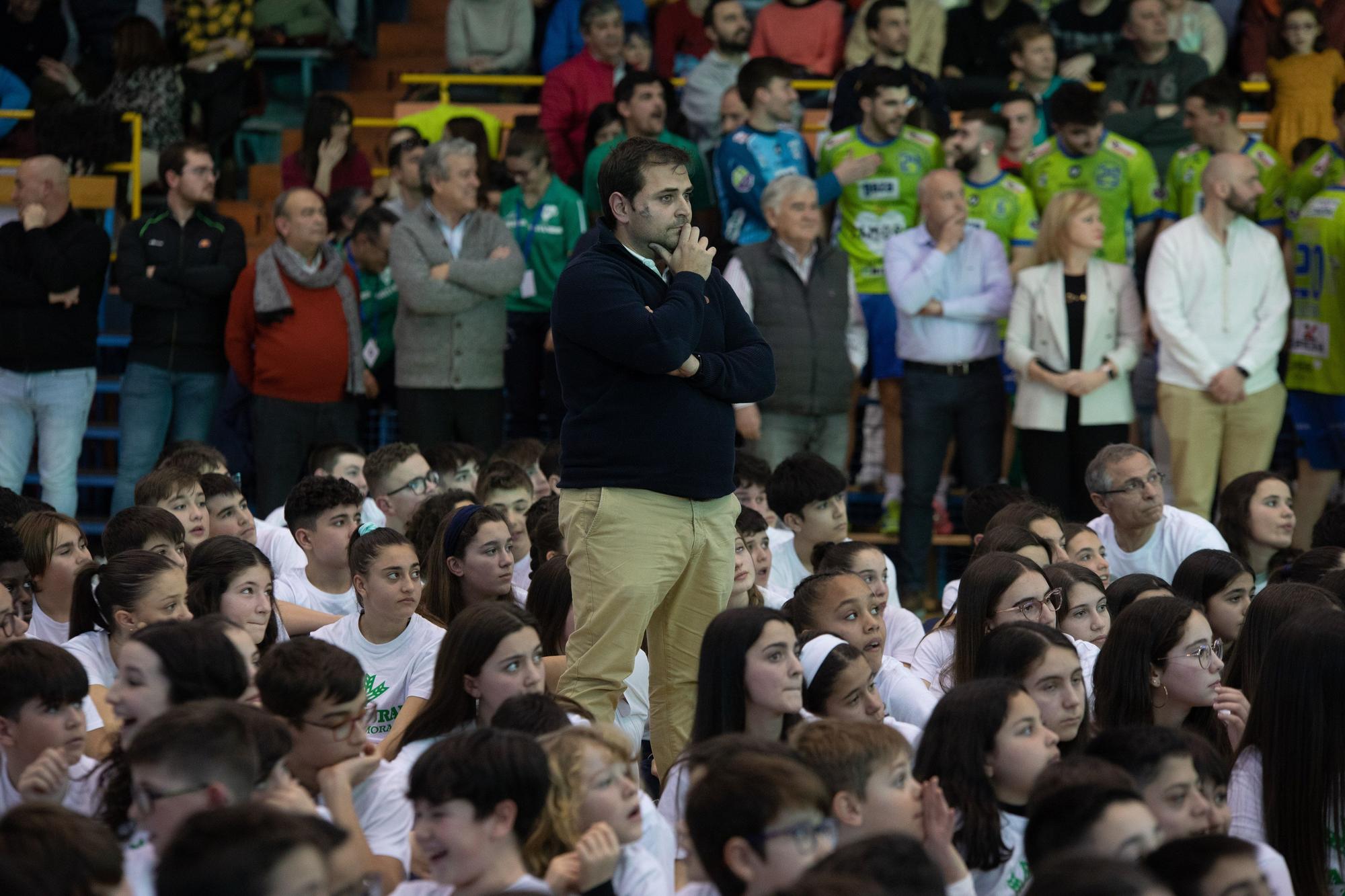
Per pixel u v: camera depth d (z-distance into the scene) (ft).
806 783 21.18
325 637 38.65
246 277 62.13
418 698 36.35
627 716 38.22
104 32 88.12
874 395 70.79
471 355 62.44
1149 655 32.71
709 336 32.45
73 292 60.08
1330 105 71.92
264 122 90.68
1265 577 50.49
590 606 31.99
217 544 36.27
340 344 62.44
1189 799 25.16
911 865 18.62
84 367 61.41
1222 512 50.88
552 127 75.36
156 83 78.84
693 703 33.32
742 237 66.33
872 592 38.86
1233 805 29.71
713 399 32.24
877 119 65.51
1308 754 28.73
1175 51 72.54
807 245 61.00
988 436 62.80
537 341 69.00
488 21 84.84
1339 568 39.99
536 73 87.15
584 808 24.63
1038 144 71.51
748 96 65.98
